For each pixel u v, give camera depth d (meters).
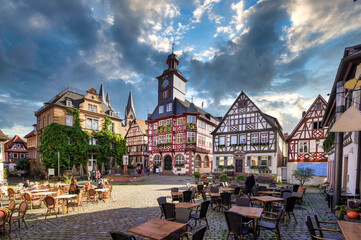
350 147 9.84
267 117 27.77
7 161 41.28
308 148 23.23
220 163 28.69
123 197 12.61
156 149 36.00
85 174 27.44
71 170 25.75
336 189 8.17
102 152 30.41
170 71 35.78
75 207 9.84
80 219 7.82
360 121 6.30
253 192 9.61
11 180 26.00
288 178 24.03
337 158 8.19
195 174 22.38
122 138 33.50
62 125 26.06
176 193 9.21
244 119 27.28
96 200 10.78
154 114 37.97
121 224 7.20
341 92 8.02
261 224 5.70
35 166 30.86
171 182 21.48
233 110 28.42
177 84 36.81
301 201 10.50
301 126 23.97
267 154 24.88
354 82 6.58
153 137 37.28
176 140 33.50
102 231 6.50
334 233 6.18
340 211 6.95
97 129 30.67
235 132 27.80
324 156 22.17
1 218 5.93
